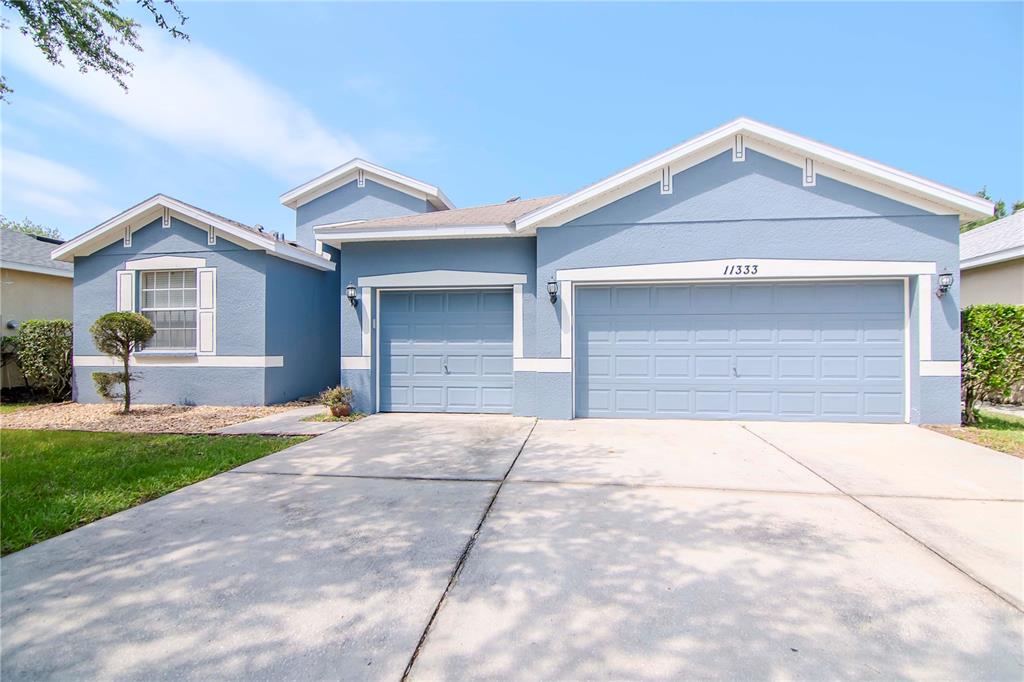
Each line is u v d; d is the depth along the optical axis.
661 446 6.29
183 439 6.79
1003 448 6.05
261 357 9.81
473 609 2.57
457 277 8.70
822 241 7.62
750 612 2.53
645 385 8.29
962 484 4.66
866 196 7.51
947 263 7.35
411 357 9.05
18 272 12.57
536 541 3.41
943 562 3.07
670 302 8.22
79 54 6.41
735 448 6.16
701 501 4.22
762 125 7.52
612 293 8.36
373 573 2.96
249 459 5.70
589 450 6.09
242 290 9.89
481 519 3.83
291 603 2.63
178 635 2.35
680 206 7.93
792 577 2.89
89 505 4.11
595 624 2.43
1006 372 7.27
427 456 5.84
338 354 12.55
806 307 7.89
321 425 7.80
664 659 2.16
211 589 2.78
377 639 2.31
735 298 8.07
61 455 5.84
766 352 8.00
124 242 10.31
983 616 2.49
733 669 2.09
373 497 4.38
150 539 3.47
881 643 2.27
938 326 7.38
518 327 8.54
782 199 7.70
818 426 7.54
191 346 10.17
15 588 2.79
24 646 2.27
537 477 4.98
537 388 8.34
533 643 2.28
